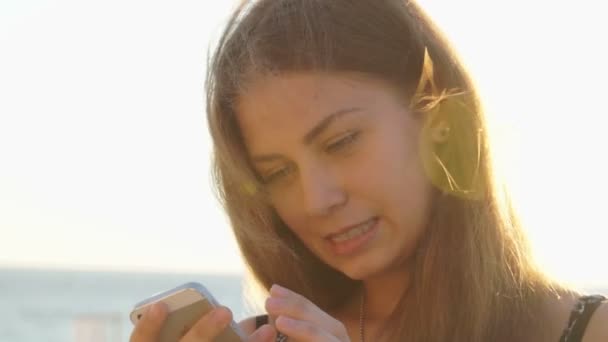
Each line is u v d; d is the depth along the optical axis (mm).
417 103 2691
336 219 2629
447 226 2734
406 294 2814
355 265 2674
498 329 2664
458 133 2783
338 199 2605
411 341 2730
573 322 2512
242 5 2875
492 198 2789
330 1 2752
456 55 2857
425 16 2871
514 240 2775
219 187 2986
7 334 52594
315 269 3098
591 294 2607
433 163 2711
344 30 2695
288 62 2641
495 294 2695
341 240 2666
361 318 2969
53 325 55844
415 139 2695
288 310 2324
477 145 2781
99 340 21672
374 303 2955
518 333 2629
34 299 74500
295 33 2678
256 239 2986
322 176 2611
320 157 2631
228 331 2422
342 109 2605
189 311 2416
